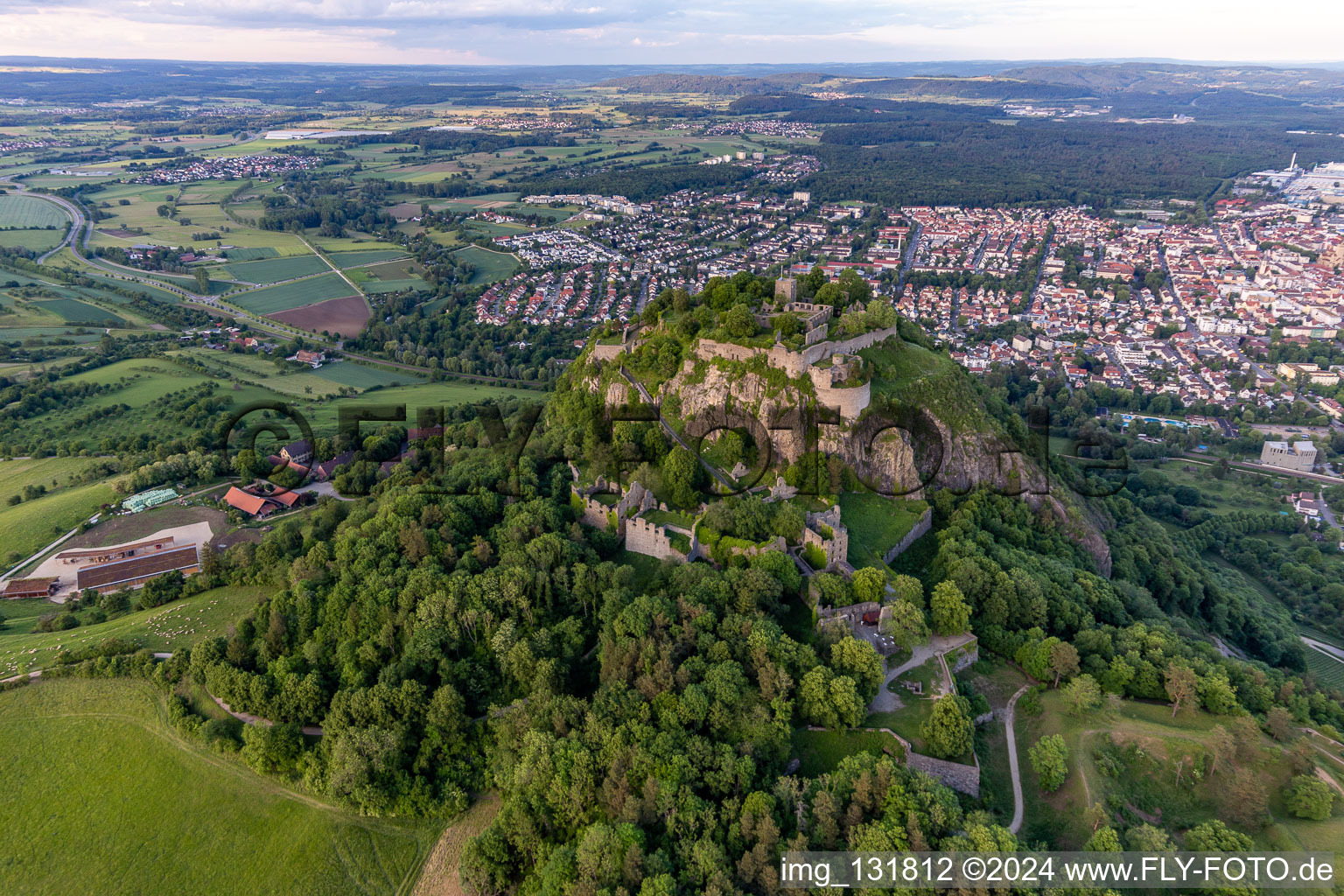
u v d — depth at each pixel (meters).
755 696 132.50
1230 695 140.50
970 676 149.88
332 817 138.25
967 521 188.00
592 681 151.88
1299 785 122.88
